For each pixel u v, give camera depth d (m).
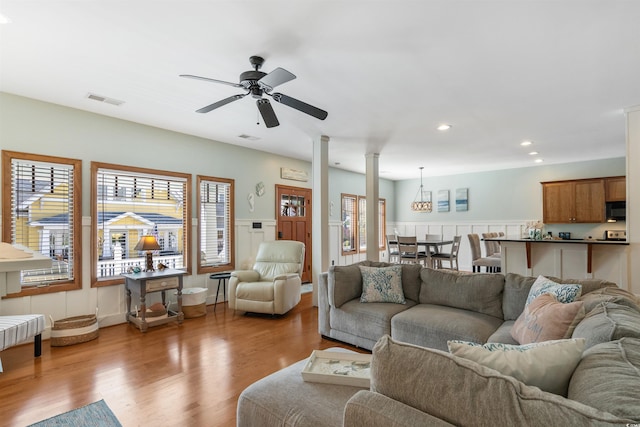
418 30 2.29
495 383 0.88
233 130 4.75
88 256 3.93
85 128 3.93
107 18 2.15
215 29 2.28
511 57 2.68
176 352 3.20
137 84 3.19
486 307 2.90
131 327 3.99
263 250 5.18
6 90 3.34
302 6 2.03
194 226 5.01
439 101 3.64
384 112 4.00
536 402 0.81
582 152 6.23
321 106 3.78
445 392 0.92
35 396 2.38
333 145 5.65
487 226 8.34
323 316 3.55
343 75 3.00
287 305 4.41
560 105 3.77
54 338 3.33
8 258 2.43
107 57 2.67
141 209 4.48
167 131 4.72
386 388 1.03
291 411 1.46
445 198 9.01
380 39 2.41
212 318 4.38
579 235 7.11
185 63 2.77
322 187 5.01
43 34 2.33
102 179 4.12
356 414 1.00
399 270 3.46
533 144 5.62
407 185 9.77
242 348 3.30
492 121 4.36
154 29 2.28
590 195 6.83
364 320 3.16
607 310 1.61
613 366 0.98
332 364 1.88
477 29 2.28
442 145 5.66
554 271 4.21
